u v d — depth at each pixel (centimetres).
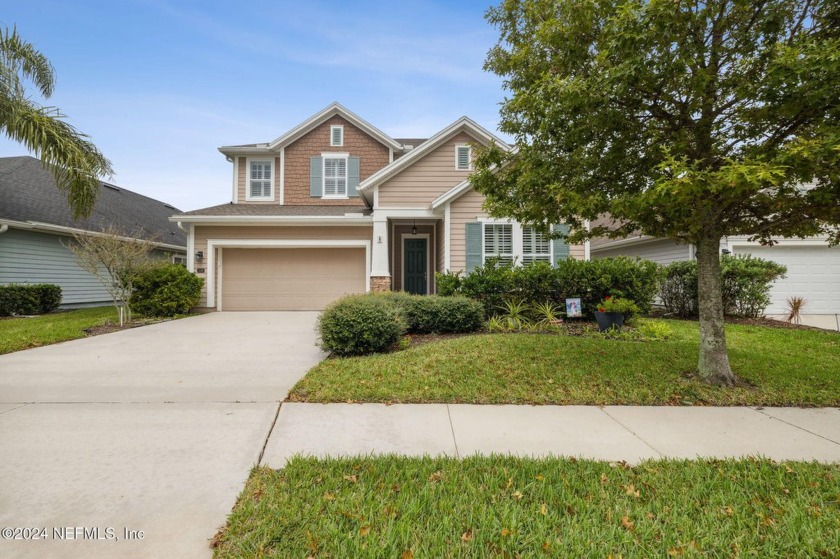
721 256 1091
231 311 1305
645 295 952
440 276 1002
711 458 308
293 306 1332
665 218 477
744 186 347
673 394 450
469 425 373
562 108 433
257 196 1540
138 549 207
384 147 1531
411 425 373
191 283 1192
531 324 893
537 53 489
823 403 428
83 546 209
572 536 219
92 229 1458
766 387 470
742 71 413
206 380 508
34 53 1151
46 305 1246
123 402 426
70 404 418
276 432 354
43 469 286
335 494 255
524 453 318
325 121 1526
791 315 1020
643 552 208
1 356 634
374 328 631
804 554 207
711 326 490
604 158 472
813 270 1177
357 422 379
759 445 333
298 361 606
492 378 502
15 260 1253
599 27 444
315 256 1341
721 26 411
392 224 1456
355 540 212
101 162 1168
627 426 372
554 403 432
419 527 226
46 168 1094
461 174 1218
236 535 218
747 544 214
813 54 336
